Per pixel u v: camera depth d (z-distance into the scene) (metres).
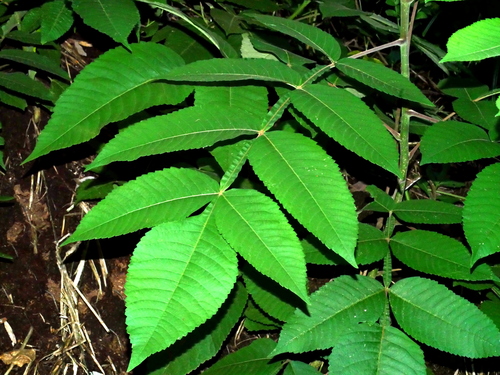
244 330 0.58
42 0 0.58
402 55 0.51
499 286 0.49
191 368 0.46
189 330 0.31
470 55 0.26
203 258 0.32
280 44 0.61
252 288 0.47
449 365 0.63
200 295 0.31
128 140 0.35
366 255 0.46
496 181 0.37
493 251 0.35
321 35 0.45
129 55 0.43
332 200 0.33
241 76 0.40
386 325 0.41
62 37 0.63
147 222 0.33
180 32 0.59
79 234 0.32
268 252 0.32
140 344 0.30
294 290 0.31
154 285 0.31
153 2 0.47
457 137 0.46
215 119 0.37
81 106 0.41
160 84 0.43
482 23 0.26
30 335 0.52
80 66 0.62
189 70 0.39
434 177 0.68
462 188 0.74
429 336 0.40
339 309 0.42
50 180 0.57
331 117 0.37
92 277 0.56
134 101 0.42
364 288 0.43
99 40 0.64
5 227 0.54
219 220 0.33
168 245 0.32
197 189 0.34
